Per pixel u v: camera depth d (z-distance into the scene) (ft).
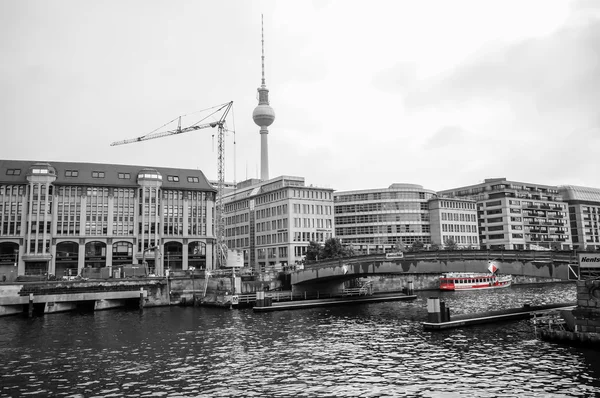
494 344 128.77
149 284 244.42
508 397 84.17
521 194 527.81
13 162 306.96
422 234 449.06
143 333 154.92
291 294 253.24
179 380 97.40
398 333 150.71
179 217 328.90
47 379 98.58
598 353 114.62
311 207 397.19
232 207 483.51
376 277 322.75
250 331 157.99
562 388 88.22
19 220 293.02
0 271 271.08
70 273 276.82
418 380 95.66
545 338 131.95
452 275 351.05
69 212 303.27
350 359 114.73
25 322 186.50
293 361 113.09
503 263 163.22
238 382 95.55
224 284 252.42
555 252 149.38
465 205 479.41
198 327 168.04
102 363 112.16
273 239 406.41
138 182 319.68
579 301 125.08
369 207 448.24
